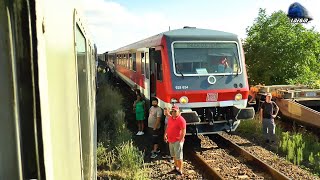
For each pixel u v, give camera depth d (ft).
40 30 3.16
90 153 12.70
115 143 29.04
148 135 33.40
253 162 24.86
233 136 32.24
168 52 27.27
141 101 33.53
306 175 22.15
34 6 3.01
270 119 29.48
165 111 23.77
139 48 40.65
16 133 3.08
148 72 34.53
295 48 52.95
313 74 54.19
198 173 23.30
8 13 2.95
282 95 36.73
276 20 55.93
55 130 3.82
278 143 29.50
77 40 8.93
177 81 27.02
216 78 27.66
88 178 10.50
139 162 24.47
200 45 27.89
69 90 5.60
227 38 28.55
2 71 2.98
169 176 22.71
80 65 9.86
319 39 54.39
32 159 3.14
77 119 6.93
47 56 3.54
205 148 28.76
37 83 3.09
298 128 34.94
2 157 3.06
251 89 43.04
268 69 55.06
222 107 28.45
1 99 3.00
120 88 70.08
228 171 23.16
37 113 3.11
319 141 30.37
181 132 22.61
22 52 3.02
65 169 4.48
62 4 5.21
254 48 56.59
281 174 21.13
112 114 41.06
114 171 23.49
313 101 36.91
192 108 27.71
